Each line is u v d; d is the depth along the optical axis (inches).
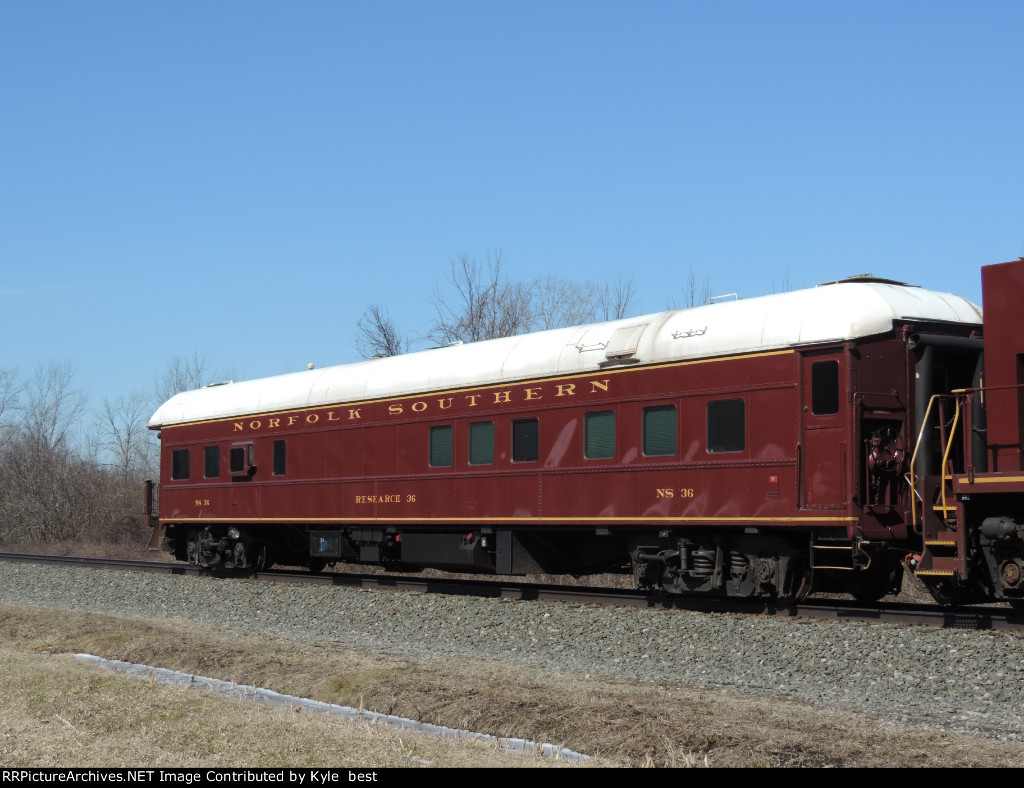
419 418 770.2
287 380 909.2
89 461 2084.2
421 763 303.4
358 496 813.9
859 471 537.3
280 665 482.9
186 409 1013.8
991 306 494.6
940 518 518.0
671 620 553.3
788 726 344.8
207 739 327.3
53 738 325.1
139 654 534.3
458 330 1595.7
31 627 631.8
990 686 408.8
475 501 725.3
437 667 478.0
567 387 673.6
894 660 449.1
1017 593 482.9
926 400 550.9
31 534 1863.9
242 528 946.1
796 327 563.2
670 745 321.7
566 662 515.2
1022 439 479.8
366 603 696.4
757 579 591.5
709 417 598.2
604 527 654.5
